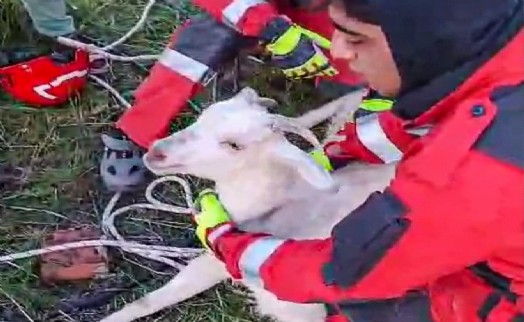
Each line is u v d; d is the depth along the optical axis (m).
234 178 2.48
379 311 2.27
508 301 2.04
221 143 2.42
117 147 3.06
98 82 3.33
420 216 1.85
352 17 1.82
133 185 3.04
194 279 2.75
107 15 3.56
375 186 2.54
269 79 3.35
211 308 2.84
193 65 2.76
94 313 2.80
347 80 3.07
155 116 2.77
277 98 3.31
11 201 3.02
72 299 2.81
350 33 1.85
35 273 2.86
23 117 3.22
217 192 2.53
